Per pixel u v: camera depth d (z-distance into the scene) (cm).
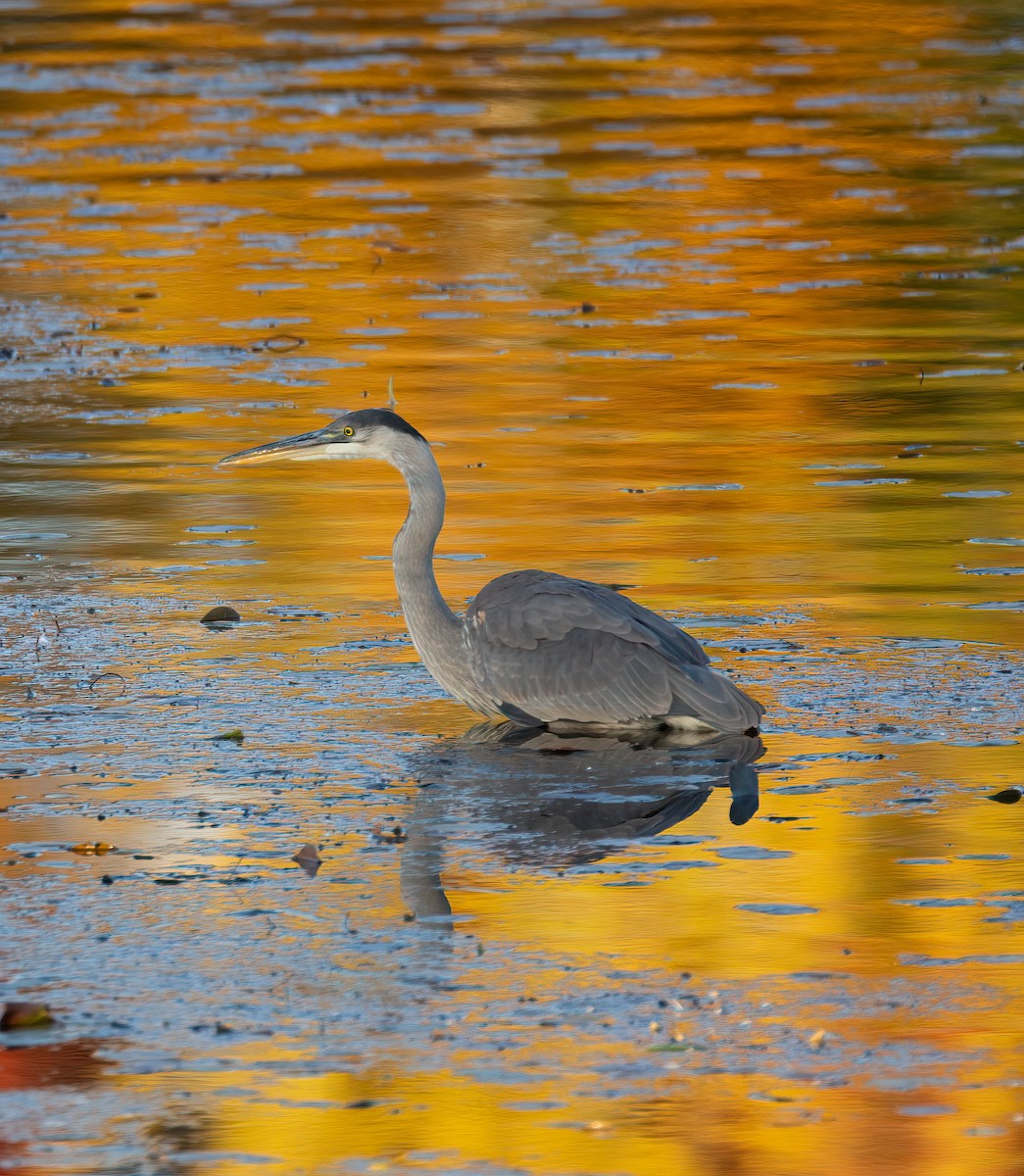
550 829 977
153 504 1703
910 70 4409
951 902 880
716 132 3741
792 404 2052
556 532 1597
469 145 3644
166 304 2539
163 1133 700
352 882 909
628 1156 683
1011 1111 708
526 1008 782
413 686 1231
